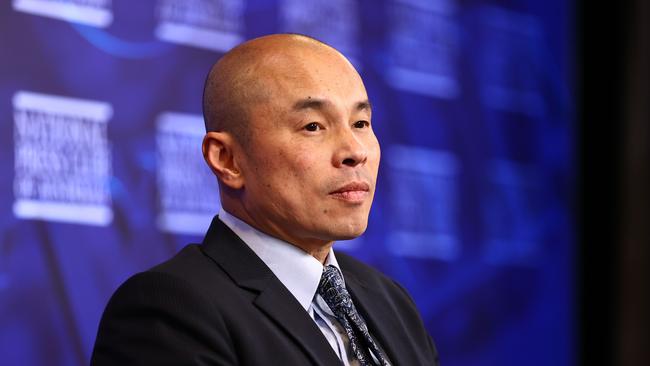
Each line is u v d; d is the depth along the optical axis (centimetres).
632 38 973
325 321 363
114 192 624
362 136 367
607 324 919
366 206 362
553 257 883
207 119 379
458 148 816
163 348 330
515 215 855
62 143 606
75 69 616
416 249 776
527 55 882
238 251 365
